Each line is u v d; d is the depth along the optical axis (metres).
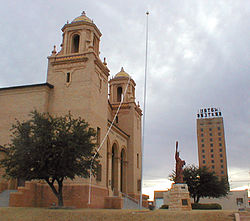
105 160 41.34
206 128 142.38
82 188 34.50
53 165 26.77
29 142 27.28
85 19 45.09
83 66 40.28
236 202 73.88
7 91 40.72
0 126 39.34
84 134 28.91
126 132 58.72
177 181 28.48
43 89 39.41
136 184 56.88
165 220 21.31
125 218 22.30
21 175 26.97
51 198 34.56
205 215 21.70
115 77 65.44
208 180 52.25
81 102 38.69
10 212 24.44
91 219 22.55
